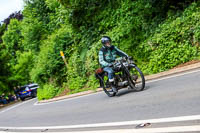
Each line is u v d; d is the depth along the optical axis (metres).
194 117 4.70
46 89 20.72
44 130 7.84
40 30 29.77
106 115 7.26
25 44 31.81
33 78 23.12
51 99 18.52
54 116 10.18
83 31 19.89
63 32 21.95
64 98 17.00
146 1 15.09
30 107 17.64
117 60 9.42
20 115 14.34
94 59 16.94
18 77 40.94
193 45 12.08
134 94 8.96
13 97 44.50
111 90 10.01
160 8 14.75
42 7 29.80
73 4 18.94
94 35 19.08
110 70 9.62
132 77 9.15
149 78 11.80
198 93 6.27
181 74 9.98
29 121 10.90
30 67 41.19
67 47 21.72
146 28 14.75
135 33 15.11
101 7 18.91
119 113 6.95
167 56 12.26
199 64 10.28
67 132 6.66
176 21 13.00
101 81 10.79
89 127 6.47
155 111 5.95
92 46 17.84
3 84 37.72
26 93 31.45
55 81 21.25
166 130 4.51
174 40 12.62
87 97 12.95
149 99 7.37
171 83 8.77
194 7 13.00
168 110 5.69
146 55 13.62
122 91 10.86
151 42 13.46
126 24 15.76
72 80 18.69
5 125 11.86
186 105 5.63
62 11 20.06
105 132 5.54
